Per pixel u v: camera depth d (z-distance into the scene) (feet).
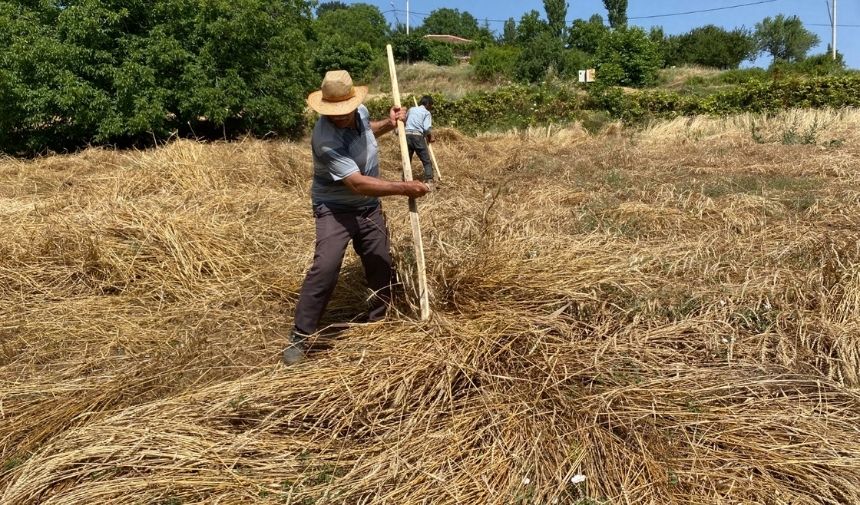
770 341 10.22
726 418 7.97
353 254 14.07
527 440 7.63
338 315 12.26
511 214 18.47
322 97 9.88
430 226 16.34
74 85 39.19
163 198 19.42
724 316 10.89
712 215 17.35
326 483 7.20
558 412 8.16
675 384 8.87
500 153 34.06
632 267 12.64
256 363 10.43
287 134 53.26
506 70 94.79
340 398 8.63
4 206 18.88
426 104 26.96
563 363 9.21
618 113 49.96
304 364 9.92
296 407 8.57
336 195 10.55
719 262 13.35
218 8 44.27
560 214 18.15
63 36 40.34
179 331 11.63
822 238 14.19
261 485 7.16
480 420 8.06
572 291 11.28
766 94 46.21
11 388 9.55
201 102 43.50
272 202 19.39
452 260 12.22
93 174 25.29
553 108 51.62
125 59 41.34
